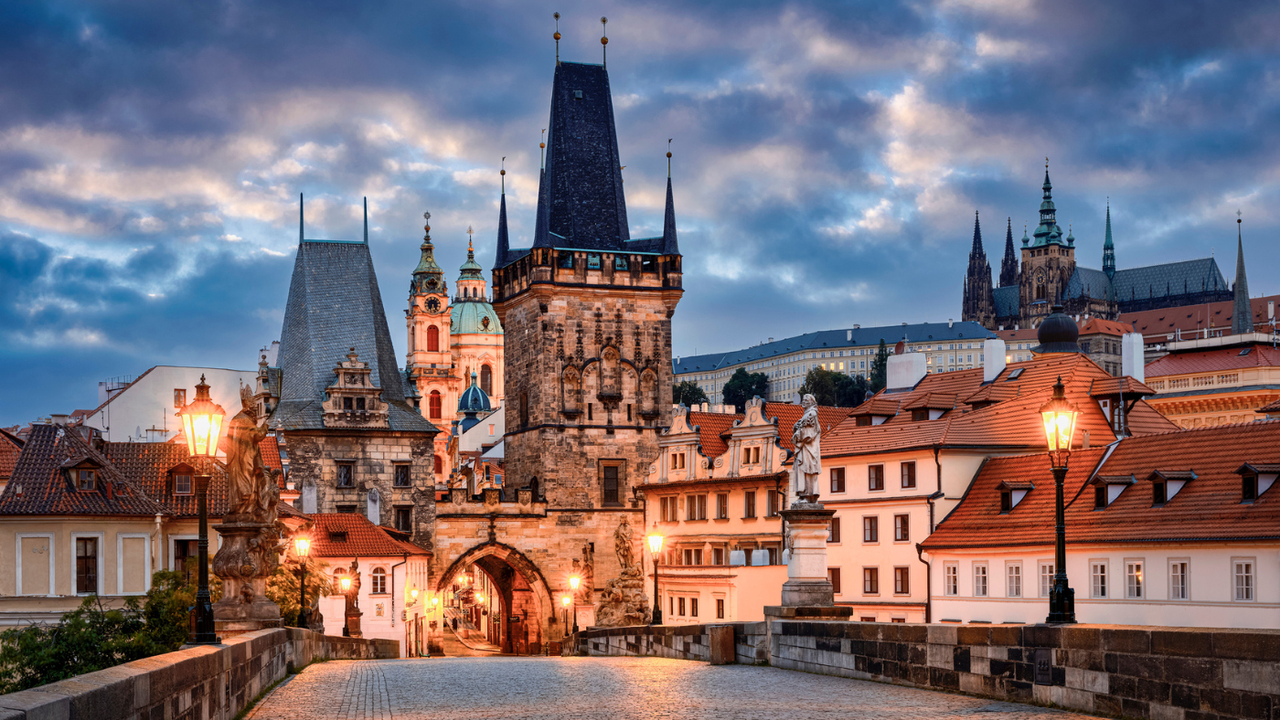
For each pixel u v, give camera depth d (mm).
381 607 113500
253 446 41094
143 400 157250
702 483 124500
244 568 40656
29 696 14914
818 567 46000
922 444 94938
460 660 56438
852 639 38344
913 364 122125
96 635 59344
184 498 92000
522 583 139375
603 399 137500
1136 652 25875
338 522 115938
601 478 136250
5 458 97750
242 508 40906
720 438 129125
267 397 132875
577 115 146000
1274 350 166500
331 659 58938
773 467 116125
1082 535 77750
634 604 132250
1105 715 26734
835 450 103688
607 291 138375
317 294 135750
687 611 108125
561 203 143375
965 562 88312
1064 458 31000
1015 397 101188
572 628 132750
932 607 91250
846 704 30234
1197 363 168750
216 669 25953
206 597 32312
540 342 136875
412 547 124500
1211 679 23953
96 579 85250
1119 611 74688
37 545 84188
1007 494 87625
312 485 124812
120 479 88812
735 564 103438
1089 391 99000
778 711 28812
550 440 135500
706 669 44219
